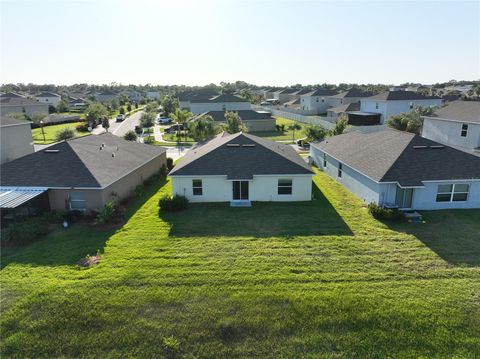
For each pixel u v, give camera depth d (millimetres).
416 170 19562
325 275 12688
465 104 37969
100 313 10781
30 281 12523
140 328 10203
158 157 30453
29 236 15906
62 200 19391
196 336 9891
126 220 18891
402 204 19812
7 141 32750
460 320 10266
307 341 9695
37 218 17859
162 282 12312
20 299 11484
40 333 10125
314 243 15477
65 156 21359
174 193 22094
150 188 26344
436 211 19594
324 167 31109
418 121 44969
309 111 85562
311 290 11742
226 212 20000
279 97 121188
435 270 13016
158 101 130250
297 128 62375
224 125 49938
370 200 20844
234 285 12102
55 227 17891
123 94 152750
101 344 9719
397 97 57781
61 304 11195
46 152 21781
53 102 113688
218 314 10672
